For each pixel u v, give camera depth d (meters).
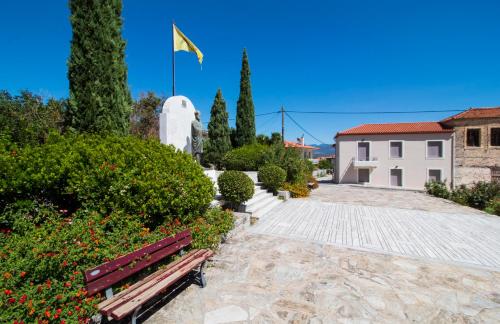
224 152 17.12
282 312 3.21
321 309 3.28
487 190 12.15
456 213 9.49
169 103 9.45
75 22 6.07
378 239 6.25
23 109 8.70
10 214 3.60
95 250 3.10
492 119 19.61
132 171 4.34
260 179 11.73
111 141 5.12
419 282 4.05
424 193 16.47
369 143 23.19
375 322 3.04
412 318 3.12
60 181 4.13
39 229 3.39
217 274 4.22
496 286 3.94
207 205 5.82
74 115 6.04
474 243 6.00
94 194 4.09
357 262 4.81
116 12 6.85
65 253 2.75
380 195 14.84
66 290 2.55
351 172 24.02
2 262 2.61
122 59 6.91
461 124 20.48
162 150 5.44
